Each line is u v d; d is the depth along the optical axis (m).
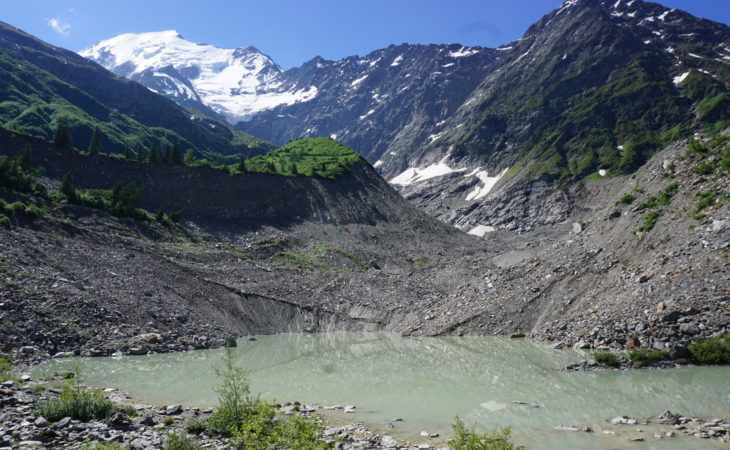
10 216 53.25
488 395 23.92
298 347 43.22
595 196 199.25
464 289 56.97
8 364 27.89
